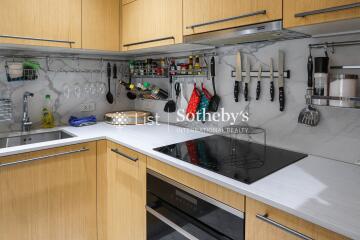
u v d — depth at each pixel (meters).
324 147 1.39
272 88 1.56
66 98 2.23
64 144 1.66
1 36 1.56
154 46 1.81
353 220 0.79
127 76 2.56
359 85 1.24
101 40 2.00
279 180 1.10
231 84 1.78
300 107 1.46
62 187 1.70
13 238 1.54
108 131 2.00
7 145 1.87
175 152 1.46
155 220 1.48
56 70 2.16
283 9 1.15
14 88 1.98
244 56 1.69
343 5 0.97
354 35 1.24
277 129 1.57
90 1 1.93
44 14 1.72
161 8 1.72
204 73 1.92
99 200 1.89
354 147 1.29
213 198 1.14
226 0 1.36
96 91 2.40
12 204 1.51
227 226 1.09
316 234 0.83
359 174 1.17
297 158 1.38
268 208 0.95
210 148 1.56
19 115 2.02
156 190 1.45
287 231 0.89
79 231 1.81
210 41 1.57
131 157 1.62
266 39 1.51
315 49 1.37
